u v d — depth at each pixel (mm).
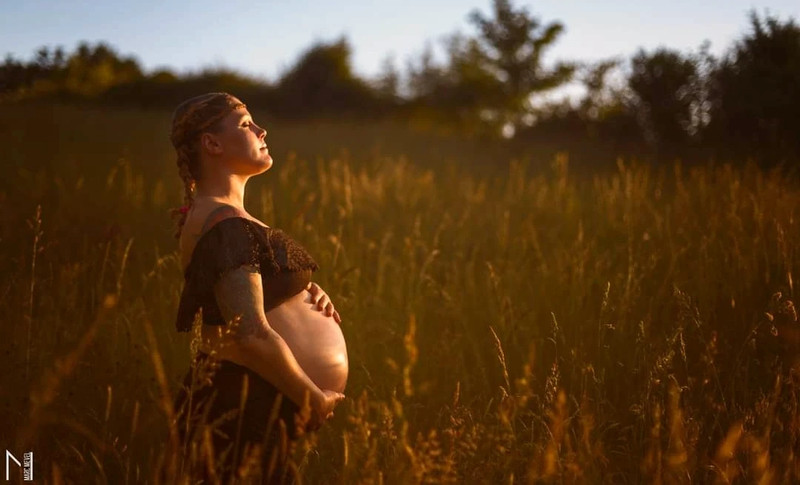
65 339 3809
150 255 5113
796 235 4434
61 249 5031
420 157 11461
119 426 3285
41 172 7207
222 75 24031
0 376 3338
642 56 11664
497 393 3547
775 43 9680
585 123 14258
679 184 5727
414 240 5543
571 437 3131
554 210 6453
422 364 3828
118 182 7930
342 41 24703
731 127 9898
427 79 31234
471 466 2697
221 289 2273
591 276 4496
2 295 4074
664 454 2873
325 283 4375
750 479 2809
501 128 15867
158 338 3986
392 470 2623
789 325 3721
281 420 2336
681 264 4637
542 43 15688
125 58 22062
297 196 7105
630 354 3646
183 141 2469
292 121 21359
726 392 3410
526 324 4168
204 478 2494
